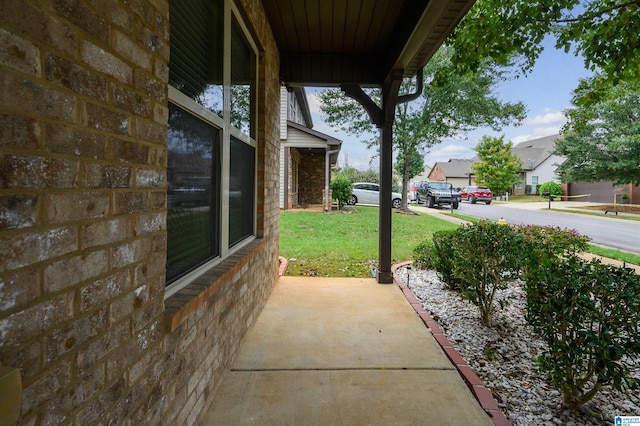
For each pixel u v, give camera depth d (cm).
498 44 394
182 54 176
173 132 164
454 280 438
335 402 204
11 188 69
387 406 202
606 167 1645
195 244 199
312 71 451
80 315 89
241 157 306
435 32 318
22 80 71
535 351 286
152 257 126
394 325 321
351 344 281
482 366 262
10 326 69
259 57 353
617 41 369
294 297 400
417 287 459
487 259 328
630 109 1534
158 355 131
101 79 96
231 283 235
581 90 495
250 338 287
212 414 191
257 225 365
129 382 111
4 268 68
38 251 76
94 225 94
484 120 1370
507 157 3008
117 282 104
